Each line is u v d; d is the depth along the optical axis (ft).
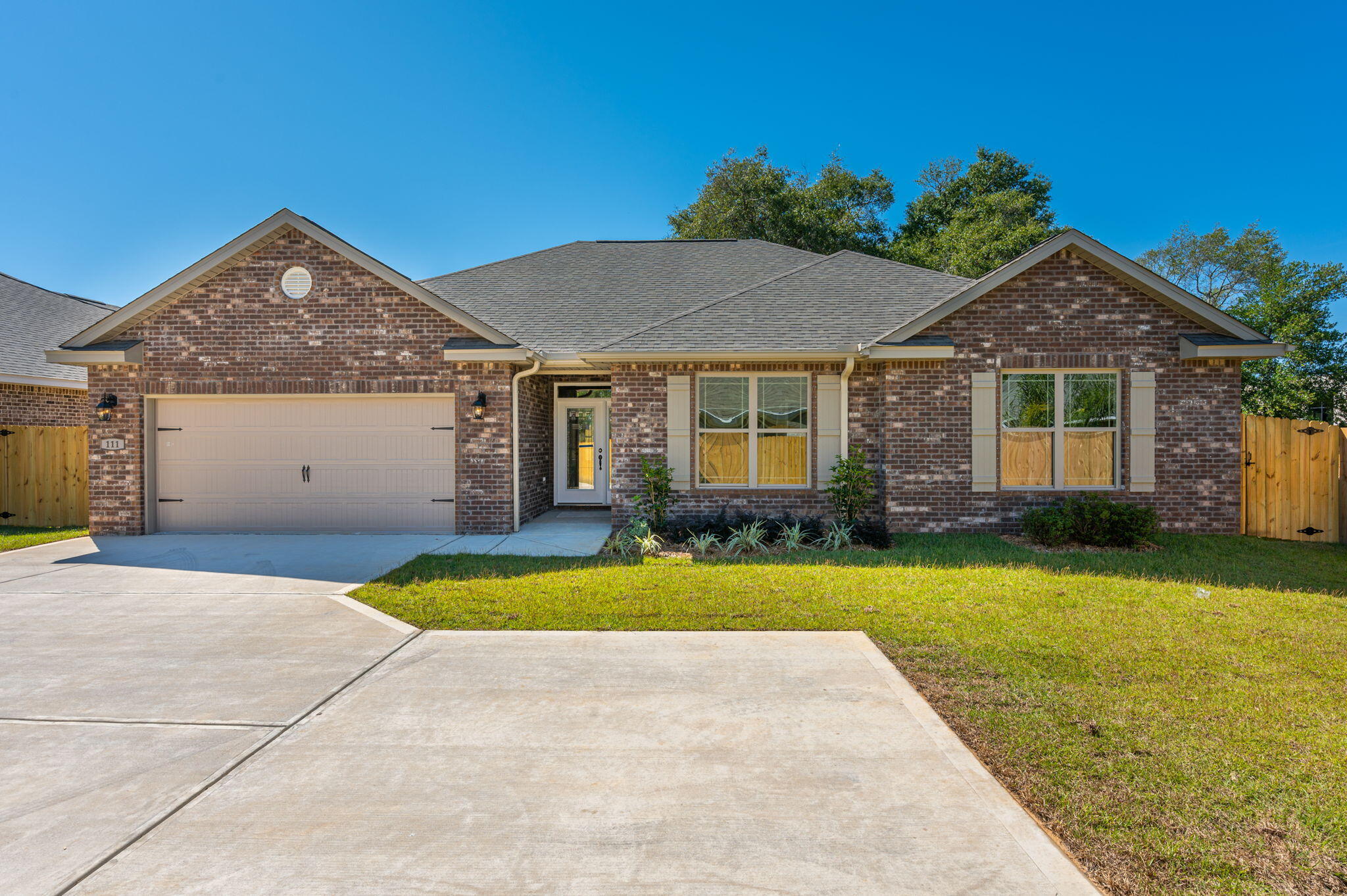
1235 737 12.50
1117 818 9.99
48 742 12.55
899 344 34.45
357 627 19.86
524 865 8.89
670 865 8.89
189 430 37.19
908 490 35.63
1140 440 34.73
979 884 8.50
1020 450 35.73
